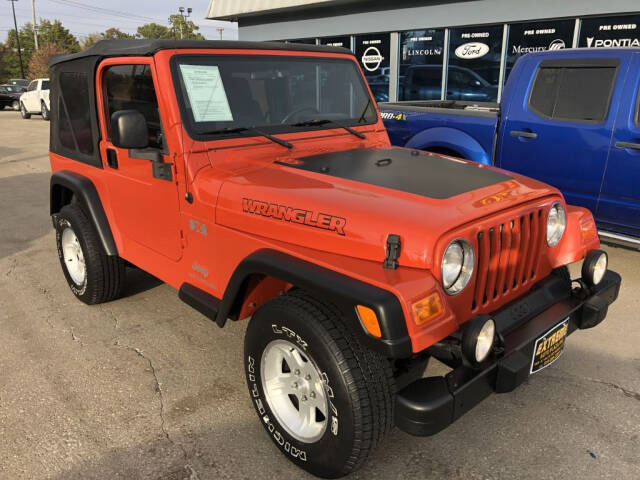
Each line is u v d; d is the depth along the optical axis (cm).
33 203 778
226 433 274
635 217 448
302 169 272
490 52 1112
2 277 487
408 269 207
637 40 902
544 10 995
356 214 221
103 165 349
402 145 591
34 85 2281
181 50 283
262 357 246
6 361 343
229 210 262
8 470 249
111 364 338
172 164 284
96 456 258
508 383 217
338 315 216
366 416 209
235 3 1594
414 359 243
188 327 387
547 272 277
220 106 291
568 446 261
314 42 1490
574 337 365
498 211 232
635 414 285
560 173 484
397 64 1298
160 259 321
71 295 445
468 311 227
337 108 349
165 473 247
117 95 320
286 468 250
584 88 464
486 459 254
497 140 523
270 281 264
